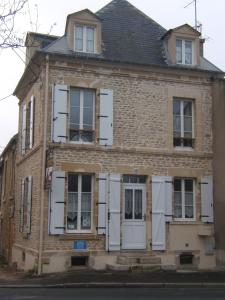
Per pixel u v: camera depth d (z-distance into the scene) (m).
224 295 12.17
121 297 11.62
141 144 18.17
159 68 18.61
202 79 19.28
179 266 17.91
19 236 20.22
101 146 17.62
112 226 17.36
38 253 16.48
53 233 16.62
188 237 18.28
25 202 19.30
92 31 18.38
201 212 18.56
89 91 17.97
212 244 18.47
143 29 20.33
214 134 19.20
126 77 18.28
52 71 17.41
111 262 17.19
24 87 21.02
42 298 11.41
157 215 18.00
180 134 18.92
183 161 18.64
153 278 15.09
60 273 16.22
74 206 17.27
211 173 18.95
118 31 19.72
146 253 17.67
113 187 17.59
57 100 17.28
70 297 11.60
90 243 17.08
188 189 18.81
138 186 18.12
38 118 17.98
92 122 17.89
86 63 17.73
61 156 17.12
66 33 18.25
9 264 22.20
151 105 18.48
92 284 13.92
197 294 12.35
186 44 19.64
